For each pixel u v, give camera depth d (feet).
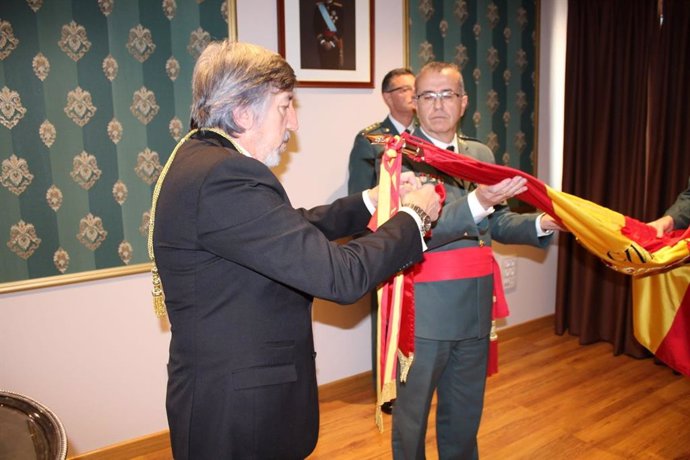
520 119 10.91
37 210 6.73
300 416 3.64
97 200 7.08
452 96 5.67
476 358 5.98
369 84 8.95
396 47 9.21
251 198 3.11
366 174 8.30
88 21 6.74
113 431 7.50
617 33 10.12
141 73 7.15
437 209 3.84
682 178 9.52
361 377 9.54
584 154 10.88
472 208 4.93
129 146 7.20
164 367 7.77
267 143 3.58
